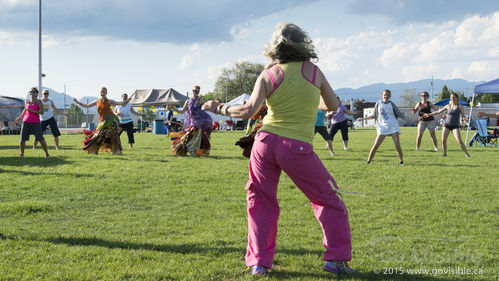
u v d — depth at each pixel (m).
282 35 3.27
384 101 10.50
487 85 17.89
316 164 3.26
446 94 95.50
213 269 3.35
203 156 12.30
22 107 33.97
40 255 3.62
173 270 3.32
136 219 5.04
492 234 4.53
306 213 5.36
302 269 3.41
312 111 3.29
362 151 14.59
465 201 6.18
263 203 3.34
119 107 15.44
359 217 5.20
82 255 3.63
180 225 4.78
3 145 17.08
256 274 3.22
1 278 3.08
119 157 11.73
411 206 5.83
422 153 14.05
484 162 11.22
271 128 3.28
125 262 3.47
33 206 5.41
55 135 14.56
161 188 7.03
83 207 5.62
